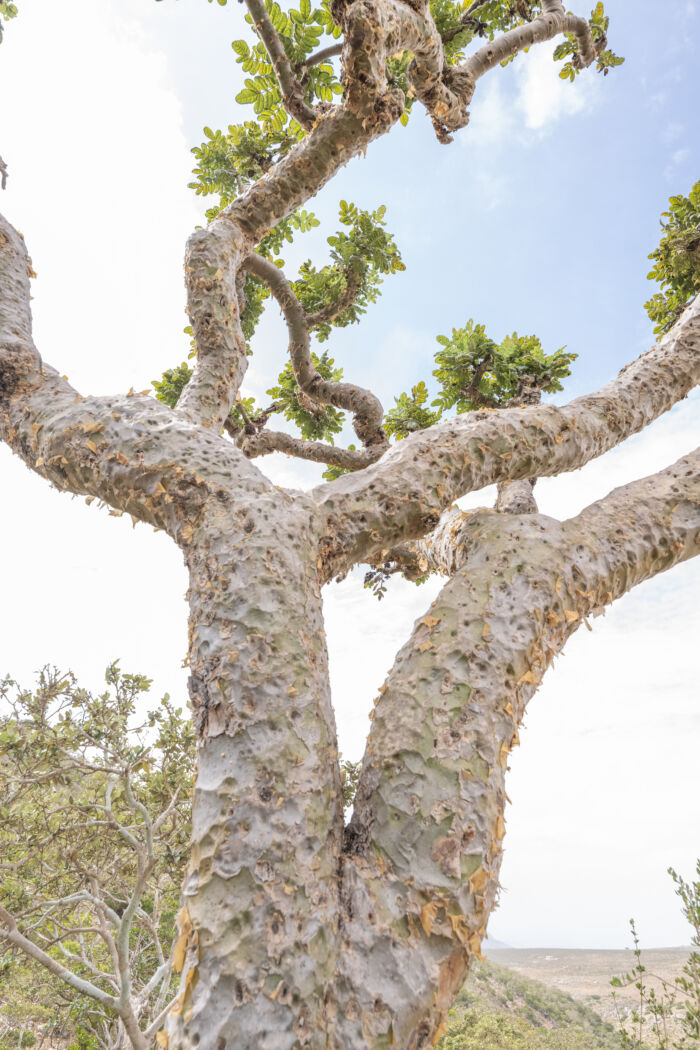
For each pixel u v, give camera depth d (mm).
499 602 1593
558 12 4207
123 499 1806
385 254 4742
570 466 2270
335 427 5602
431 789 1276
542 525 1835
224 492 1671
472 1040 13438
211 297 2590
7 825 5211
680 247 4332
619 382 2527
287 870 1129
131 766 5332
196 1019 994
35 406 2074
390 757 1347
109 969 7465
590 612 1781
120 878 6438
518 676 1496
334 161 2820
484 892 1193
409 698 1435
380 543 1841
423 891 1166
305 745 1300
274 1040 965
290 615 1454
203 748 1314
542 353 4738
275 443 4707
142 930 6855
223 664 1358
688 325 2705
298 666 1386
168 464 1737
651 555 1854
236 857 1134
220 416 2418
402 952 1110
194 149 4273
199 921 1088
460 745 1333
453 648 1494
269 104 4000
